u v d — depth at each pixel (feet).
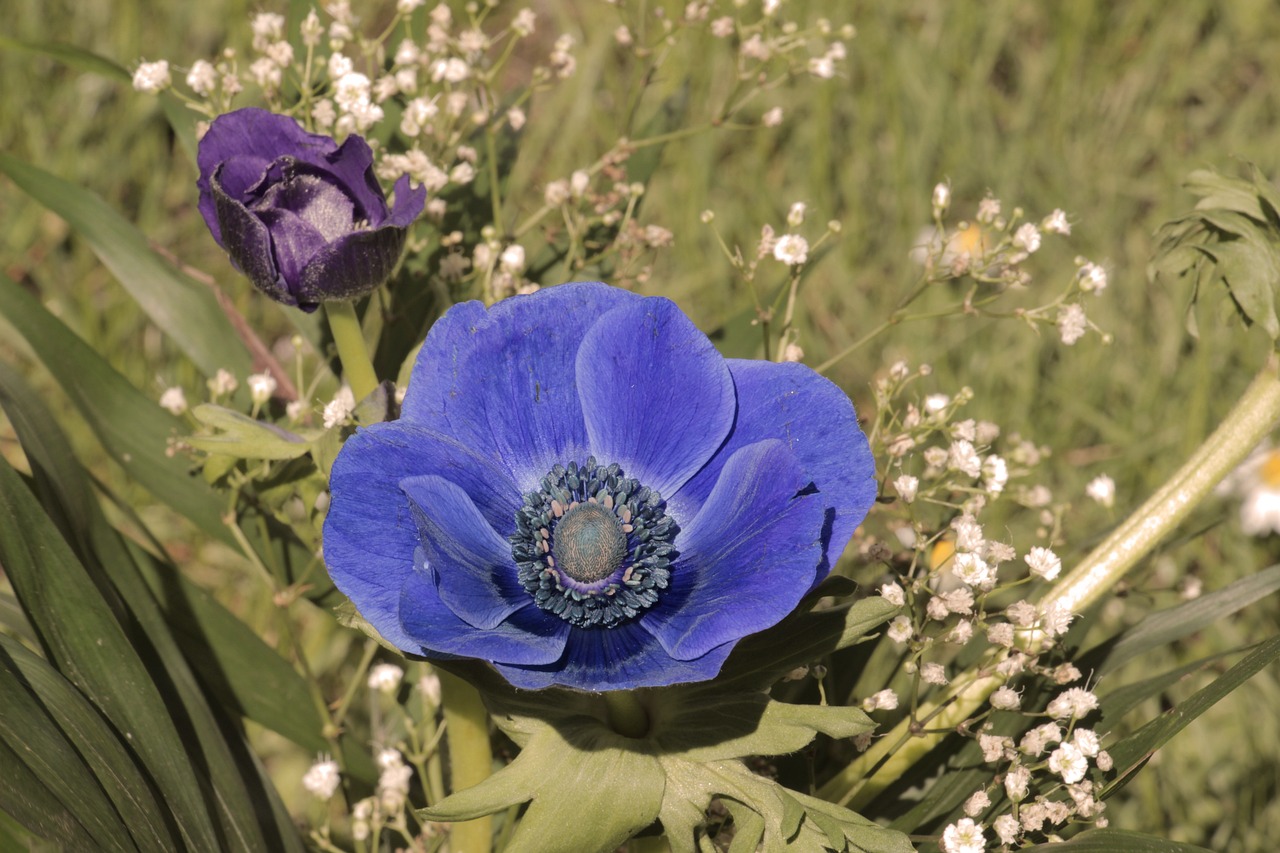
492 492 1.24
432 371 1.24
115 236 1.67
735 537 1.18
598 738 1.25
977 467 1.39
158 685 1.44
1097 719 1.46
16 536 1.32
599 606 1.21
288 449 1.35
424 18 1.78
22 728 1.24
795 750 1.24
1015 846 1.36
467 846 1.43
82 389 1.60
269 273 1.25
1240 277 1.39
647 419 1.24
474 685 1.26
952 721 1.42
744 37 1.73
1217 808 1.94
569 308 1.25
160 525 2.34
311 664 2.06
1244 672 1.30
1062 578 1.50
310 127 1.52
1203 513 2.24
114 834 1.24
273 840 1.49
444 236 1.69
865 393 2.41
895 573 1.40
